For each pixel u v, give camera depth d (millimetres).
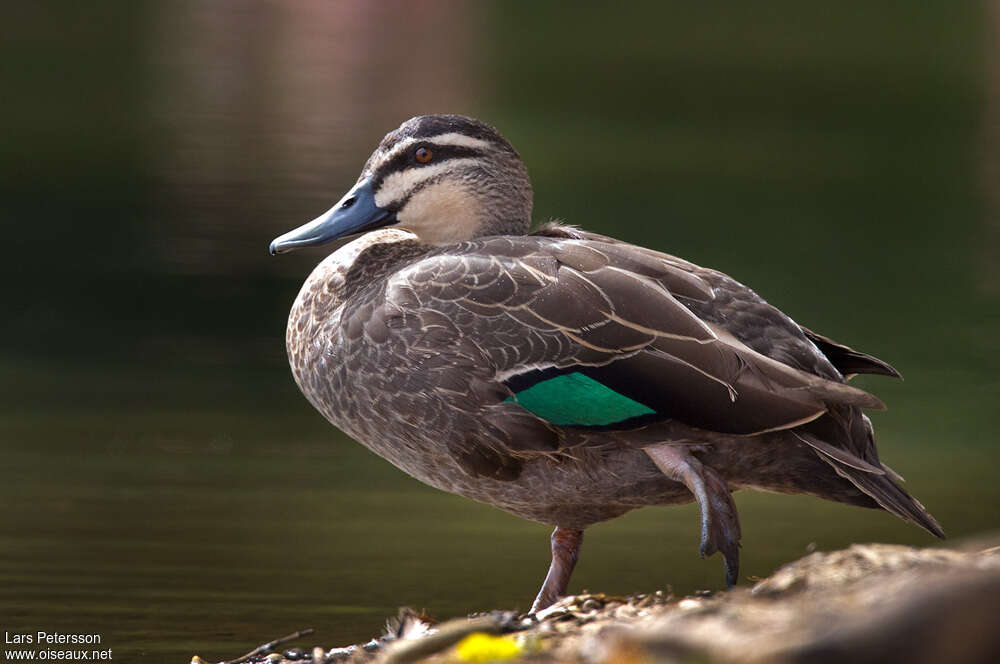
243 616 9609
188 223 23906
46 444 14148
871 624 4309
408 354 7426
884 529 12188
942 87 42688
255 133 31969
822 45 50156
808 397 6891
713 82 43031
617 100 39719
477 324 7320
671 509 12797
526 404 7219
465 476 7684
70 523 11641
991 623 4199
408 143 8492
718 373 6938
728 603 5391
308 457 14031
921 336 19312
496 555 11133
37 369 17047
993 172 31438
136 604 9750
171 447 14227
